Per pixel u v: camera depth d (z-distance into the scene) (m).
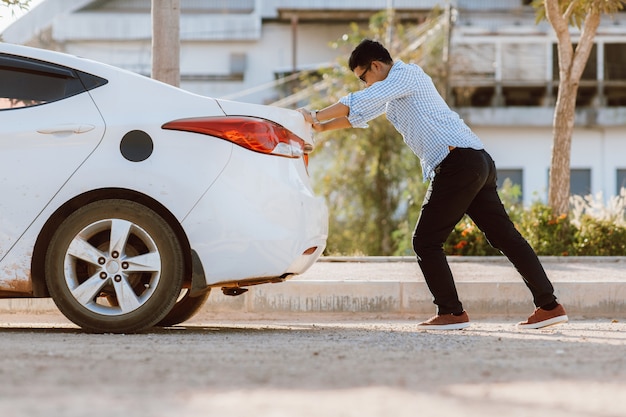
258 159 6.03
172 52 10.05
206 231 5.95
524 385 3.97
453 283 6.90
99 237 6.23
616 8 12.97
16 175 6.04
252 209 5.98
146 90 6.18
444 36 29.08
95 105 6.13
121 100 6.14
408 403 3.53
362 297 8.59
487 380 4.09
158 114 6.08
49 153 6.05
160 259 5.99
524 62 32.66
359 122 6.73
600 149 32.91
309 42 39.38
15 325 7.62
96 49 39.25
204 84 39.09
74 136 6.06
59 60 6.23
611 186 32.84
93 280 6.04
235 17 39.06
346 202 23.20
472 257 12.12
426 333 6.52
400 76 6.75
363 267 10.89
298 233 6.08
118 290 6.03
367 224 23.06
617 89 33.38
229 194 5.97
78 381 3.96
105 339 5.73
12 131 6.07
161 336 6.00
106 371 4.25
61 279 6.04
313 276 9.55
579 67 13.62
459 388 3.87
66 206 6.10
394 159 23.11
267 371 4.31
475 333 6.55
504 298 8.65
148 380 4.00
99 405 3.41
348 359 4.79
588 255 13.63
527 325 6.98
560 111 13.70
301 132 6.41
